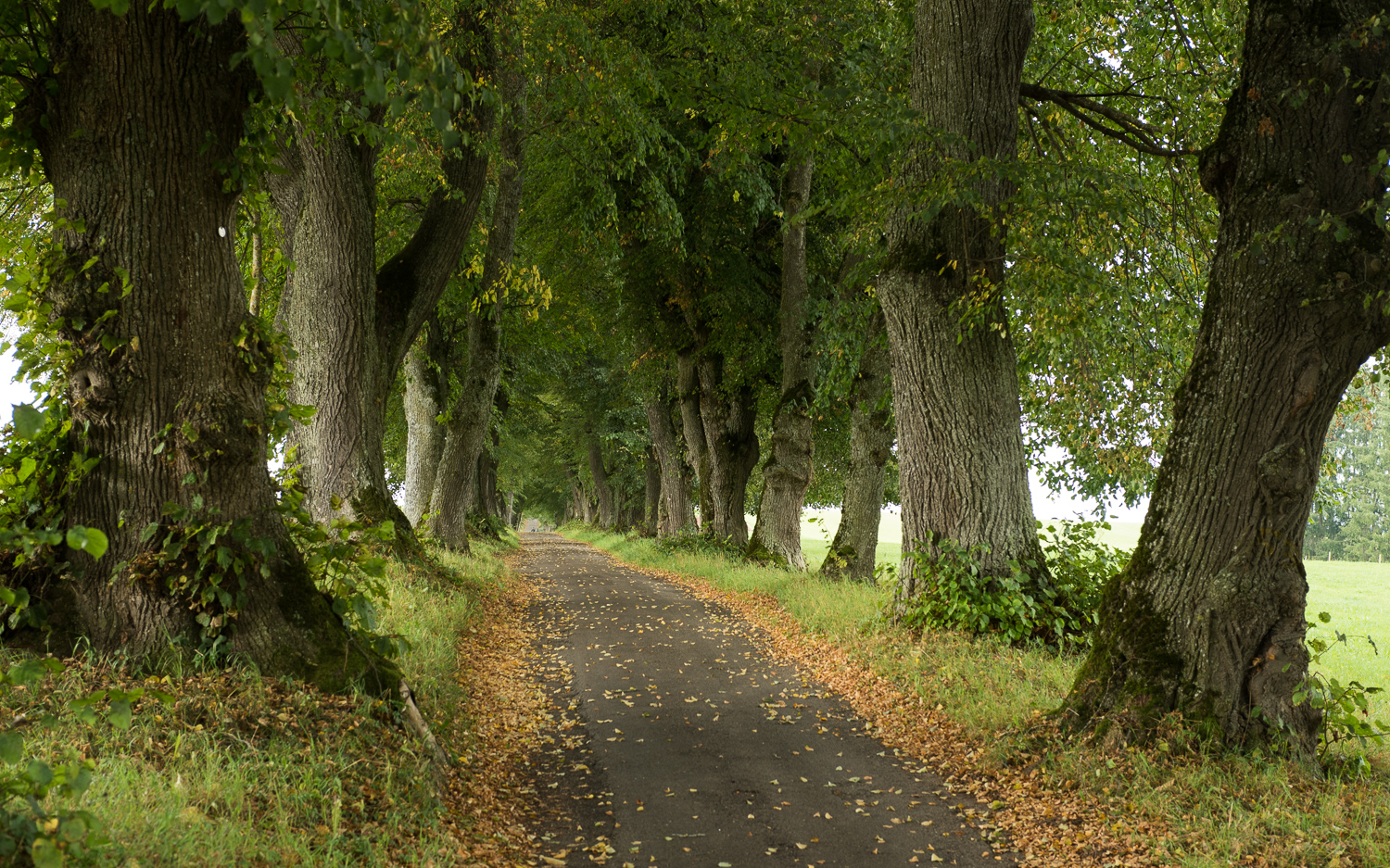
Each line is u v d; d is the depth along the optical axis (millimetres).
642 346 26609
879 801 5742
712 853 4914
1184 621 6027
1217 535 5961
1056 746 6117
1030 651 9070
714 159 18844
